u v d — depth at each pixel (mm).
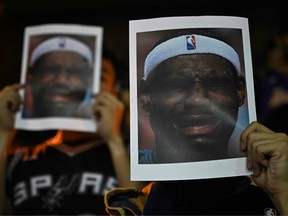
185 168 921
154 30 952
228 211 965
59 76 1500
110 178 1514
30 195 1500
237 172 917
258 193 982
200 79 938
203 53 944
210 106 934
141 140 933
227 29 954
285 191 889
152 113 937
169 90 938
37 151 1551
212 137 927
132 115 940
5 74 1877
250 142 899
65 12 3160
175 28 951
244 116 936
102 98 1522
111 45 3008
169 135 930
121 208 971
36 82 1496
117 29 3109
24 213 1485
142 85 943
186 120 931
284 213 884
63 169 1520
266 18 3020
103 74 1659
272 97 2221
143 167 928
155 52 947
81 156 1537
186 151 925
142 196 1031
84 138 1585
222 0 3084
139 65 947
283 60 2318
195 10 3117
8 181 1531
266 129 910
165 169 923
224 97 937
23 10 3135
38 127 1483
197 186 966
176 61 943
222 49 947
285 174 885
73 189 1499
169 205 971
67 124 1486
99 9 3148
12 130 1518
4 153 1483
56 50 1503
